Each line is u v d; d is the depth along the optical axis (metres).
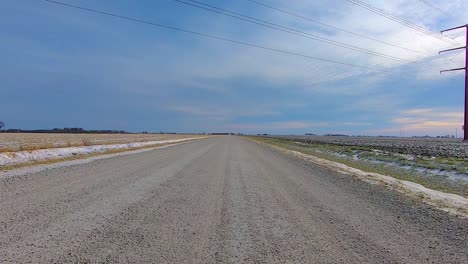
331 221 6.95
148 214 7.01
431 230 6.43
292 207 8.23
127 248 4.92
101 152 25.92
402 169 21.23
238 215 7.25
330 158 28.55
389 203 9.11
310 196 9.83
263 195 9.74
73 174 12.77
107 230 5.76
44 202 7.68
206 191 10.09
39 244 4.92
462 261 4.79
